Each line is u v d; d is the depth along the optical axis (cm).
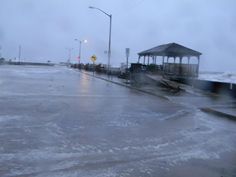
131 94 2233
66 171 607
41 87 2467
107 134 924
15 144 776
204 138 929
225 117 1362
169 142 861
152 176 598
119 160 686
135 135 927
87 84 3083
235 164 692
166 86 2845
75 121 1102
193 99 1981
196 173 627
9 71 5534
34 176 575
